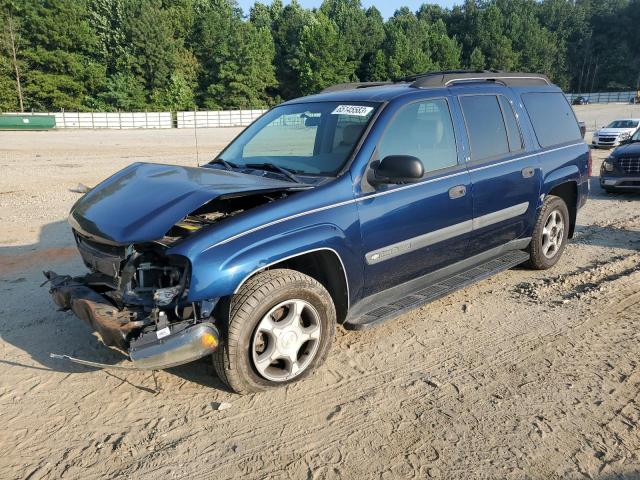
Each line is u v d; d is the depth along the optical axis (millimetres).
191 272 3225
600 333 4609
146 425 3395
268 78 78812
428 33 97938
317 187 3816
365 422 3414
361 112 4324
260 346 3619
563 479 2914
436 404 3604
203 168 4301
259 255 3410
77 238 4102
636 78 116438
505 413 3494
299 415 3486
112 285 3645
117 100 64938
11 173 14500
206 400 3650
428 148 4508
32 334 4605
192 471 2992
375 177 4000
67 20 62406
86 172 14953
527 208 5500
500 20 104938
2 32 59125
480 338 4555
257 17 95562
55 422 3430
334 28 84750
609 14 118500
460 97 4895
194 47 74188
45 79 61188
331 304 3850
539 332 4648
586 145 6535
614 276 6035
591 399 3633
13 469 3010
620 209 9938
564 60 113812
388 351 4332
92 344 4438
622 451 3121
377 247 4062
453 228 4637
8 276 6070
